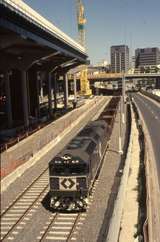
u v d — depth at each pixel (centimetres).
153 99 16800
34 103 10256
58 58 9738
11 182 3497
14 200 2989
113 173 3738
